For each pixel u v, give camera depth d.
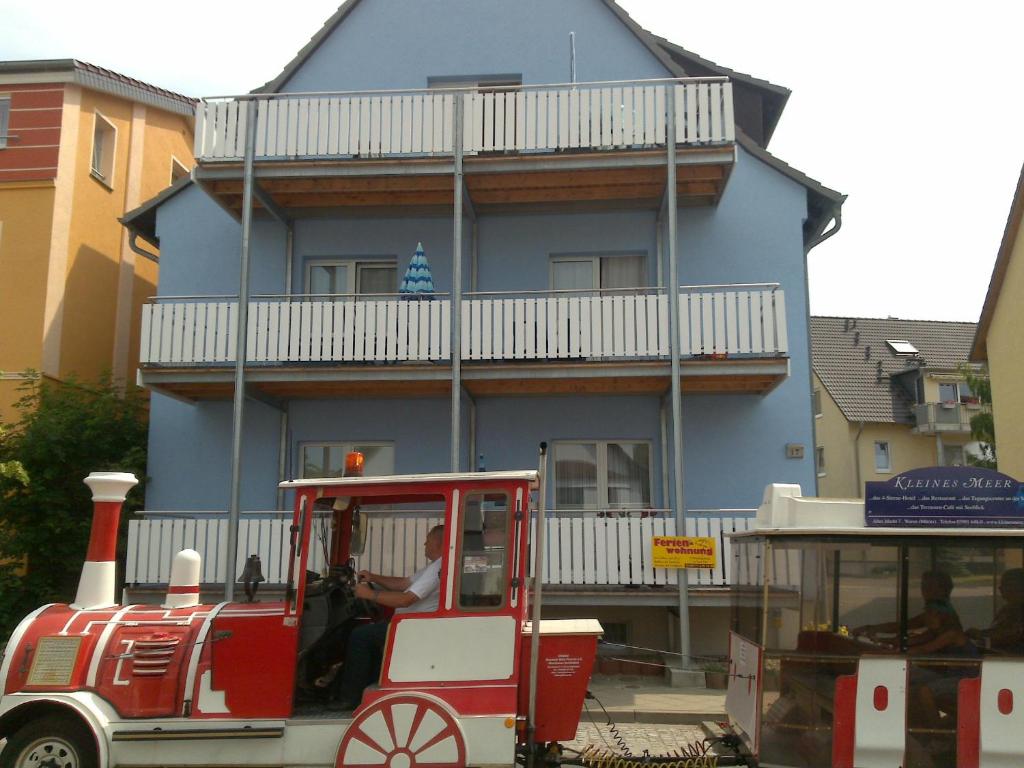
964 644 5.48
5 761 5.58
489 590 5.57
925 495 5.71
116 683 5.69
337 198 13.45
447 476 5.70
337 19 14.23
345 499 5.99
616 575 11.48
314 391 13.10
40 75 14.99
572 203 13.67
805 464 13.04
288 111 12.59
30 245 14.55
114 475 6.55
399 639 5.53
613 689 10.85
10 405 14.10
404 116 12.48
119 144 16.64
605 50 13.99
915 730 5.42
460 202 12.21
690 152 12.09
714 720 9.17
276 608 5.89
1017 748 5.34
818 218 14.00
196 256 14.06
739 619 6.33
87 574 6.38
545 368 11.98
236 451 11.78
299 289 13.89
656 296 12.16
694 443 13.16
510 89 13.03
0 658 6.23
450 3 14.25
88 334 15.45
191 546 11.86
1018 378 14.75
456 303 12.07
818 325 40.53
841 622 5.59
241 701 5.63
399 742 5.30
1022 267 14.49
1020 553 5.53
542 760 5.70
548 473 13.37
